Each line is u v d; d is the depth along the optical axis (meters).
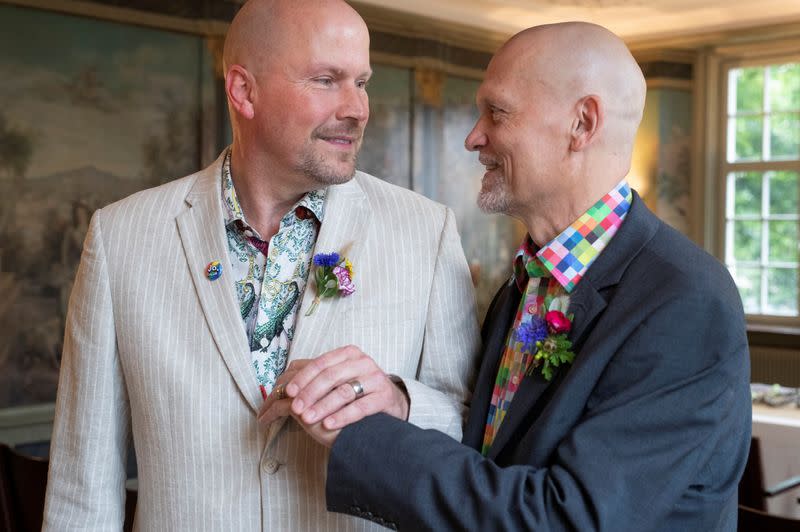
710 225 9.70
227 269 1.71
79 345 1.78
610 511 1.27
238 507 1.65
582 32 1.53
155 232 1.77
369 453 1.39
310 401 1.41
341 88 1.63
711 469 1.38
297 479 1.65
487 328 1.87
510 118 1.54
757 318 9.43
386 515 1.38
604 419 1.34
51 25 5.98
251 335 1.71
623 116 1.53
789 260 9.32
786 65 9.29
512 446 1.50
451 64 8.94
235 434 1.65
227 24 6.84
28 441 5.98
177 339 1.70
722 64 9.56
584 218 1.53
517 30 9.23
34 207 5.95
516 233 9.64
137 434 1.75
